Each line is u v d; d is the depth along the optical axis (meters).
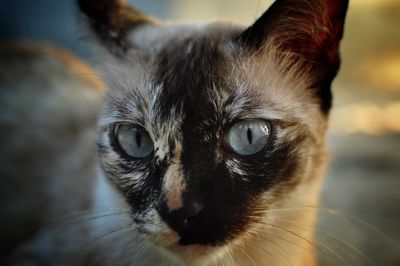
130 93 0.25
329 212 0.32
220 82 0.24
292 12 0.26
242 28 0.28
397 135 0.47
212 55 0.25
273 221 0.25
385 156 0.42
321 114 0.27
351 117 0.51
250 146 0.24
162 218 0.23
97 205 0.28
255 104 0.24
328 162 0.29
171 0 0.64
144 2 0.63
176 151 0.23
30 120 0.38
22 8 0.62
